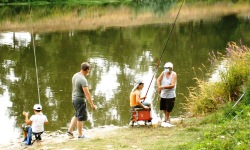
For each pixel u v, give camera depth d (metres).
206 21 46.44
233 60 12.15
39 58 24.36
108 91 15.87
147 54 25.45
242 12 56.41
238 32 35.94
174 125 9.81
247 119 8.10
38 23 46.03
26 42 31.25
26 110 13.50
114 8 66.56
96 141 8.60
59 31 39.28
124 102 14.40
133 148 7.81
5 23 45.12
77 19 51.16
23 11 58.03
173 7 68.38
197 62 21.73
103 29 41.28
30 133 9.09
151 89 15.99
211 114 10.28
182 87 15.77
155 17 53.34
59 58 24.34
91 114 12.95
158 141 8.17
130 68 20.55
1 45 29.33
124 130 9.59
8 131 11.42
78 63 22.52
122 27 42.91
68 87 16.59
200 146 6.86
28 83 17.31
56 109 13.48
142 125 9.99
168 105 10.05
